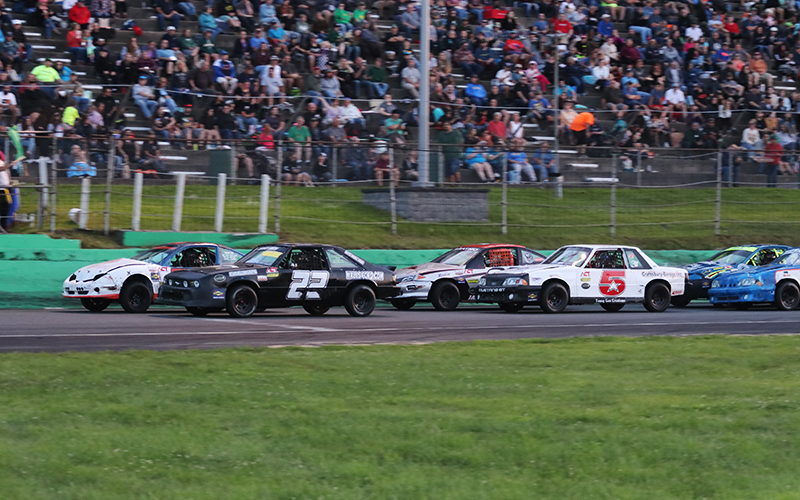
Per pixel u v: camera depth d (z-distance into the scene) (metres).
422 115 74.94
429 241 74.12
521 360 35.09
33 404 25.19
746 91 100.56
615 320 54.09
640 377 31.88
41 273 59.81
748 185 83.00
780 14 118.56
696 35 109.25
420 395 27.98
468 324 49.84
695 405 26.70
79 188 70.56
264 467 19.72
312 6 92.94
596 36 102.44
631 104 94.50
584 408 26.34
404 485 18.58
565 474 19.80
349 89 84.56
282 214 73.44
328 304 54.91
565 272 60.59
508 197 82.31
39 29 88.31
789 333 47.19
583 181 83.81
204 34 81.81
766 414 25.70
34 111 70.25
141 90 74.88
